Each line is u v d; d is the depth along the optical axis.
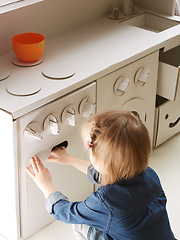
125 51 1.78
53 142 1.58
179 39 1.99
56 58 1.71
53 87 1.51
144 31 1.98
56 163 1.66
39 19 1.82
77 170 1.79
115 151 1.18
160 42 1.87
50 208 1.41
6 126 1.41
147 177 1.33
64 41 1.86
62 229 1.81
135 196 1.27
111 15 2.14
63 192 1.79
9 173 1.54
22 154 1.48
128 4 2.12
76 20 1.99
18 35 1.68
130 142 1.19
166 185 2.04
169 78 1.98
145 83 1.90
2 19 1.67
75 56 1.73
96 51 1.78
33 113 1.43
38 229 1.79
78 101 1.60
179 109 2.28
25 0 1.76
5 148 1.48
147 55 1.86
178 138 2.37
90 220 1.30
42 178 1.48
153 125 2.16
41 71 1.62
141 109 2.01
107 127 1.20
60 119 1.56
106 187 1.26
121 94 1.79
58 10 1.88
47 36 1.89
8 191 1.60
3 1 1.72
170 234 1.35
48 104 1.48
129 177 1.24
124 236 1.29
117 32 1.96
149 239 1.29
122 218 1.26
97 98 1.70
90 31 1.97
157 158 2.21
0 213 1.74
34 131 1.44
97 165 1.25
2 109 1.40
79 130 1.68
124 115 1.23
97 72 1.62
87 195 1.94
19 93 1.46
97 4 2.07
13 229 1.71
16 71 1.61
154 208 1.31
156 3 2.21
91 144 1.21
